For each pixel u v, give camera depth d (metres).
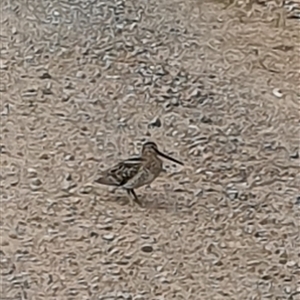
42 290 2.76
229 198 3.00
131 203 2.97
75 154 3.13
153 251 2.86
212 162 3.11
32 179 3.05
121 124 3.23
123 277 2.79
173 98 3.33
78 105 3.30
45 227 2.91
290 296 2.76
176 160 3.11
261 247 2.87
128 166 2.99
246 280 2.79
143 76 3.41
